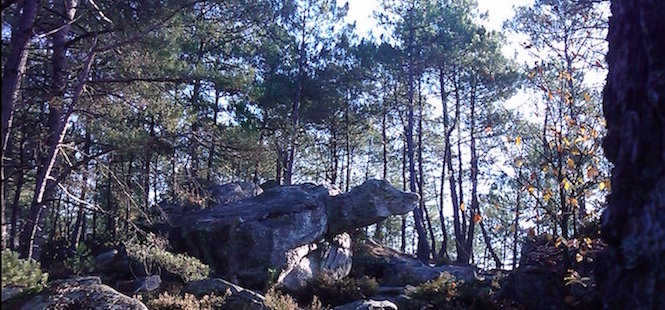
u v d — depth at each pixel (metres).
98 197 24.31
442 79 36.69
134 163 27.84
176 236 21.98
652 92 3.51
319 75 36.62
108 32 14.12
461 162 38.97
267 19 25.83
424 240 33.69
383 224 50.31
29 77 16.02
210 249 21.05
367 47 36.44
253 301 15.24
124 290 16.66
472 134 35.03
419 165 38.62
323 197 23.55
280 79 35.44
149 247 18.44
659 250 3.25
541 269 12.60
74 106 14.50
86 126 16.98
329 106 36.72
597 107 10.45
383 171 45.78
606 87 4.06
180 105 17.14
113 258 20.06
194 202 17.98
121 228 23.19
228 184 25.59
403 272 25.17
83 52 16.20
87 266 18.12
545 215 10.52
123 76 15.88
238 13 23.19
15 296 9.52
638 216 3.41
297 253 21.41
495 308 14.09
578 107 10.39
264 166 22.27
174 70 16.61
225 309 14.80
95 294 10.27
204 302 14.53
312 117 37.38
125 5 14.46
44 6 13.72
